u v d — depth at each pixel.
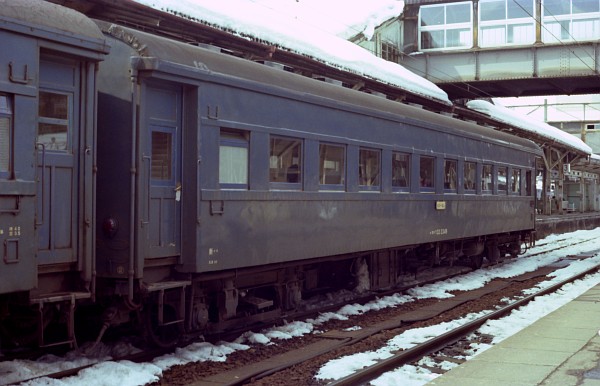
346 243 10.58
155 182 7.39
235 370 7.15
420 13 28.58
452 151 14.33
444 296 12.79
